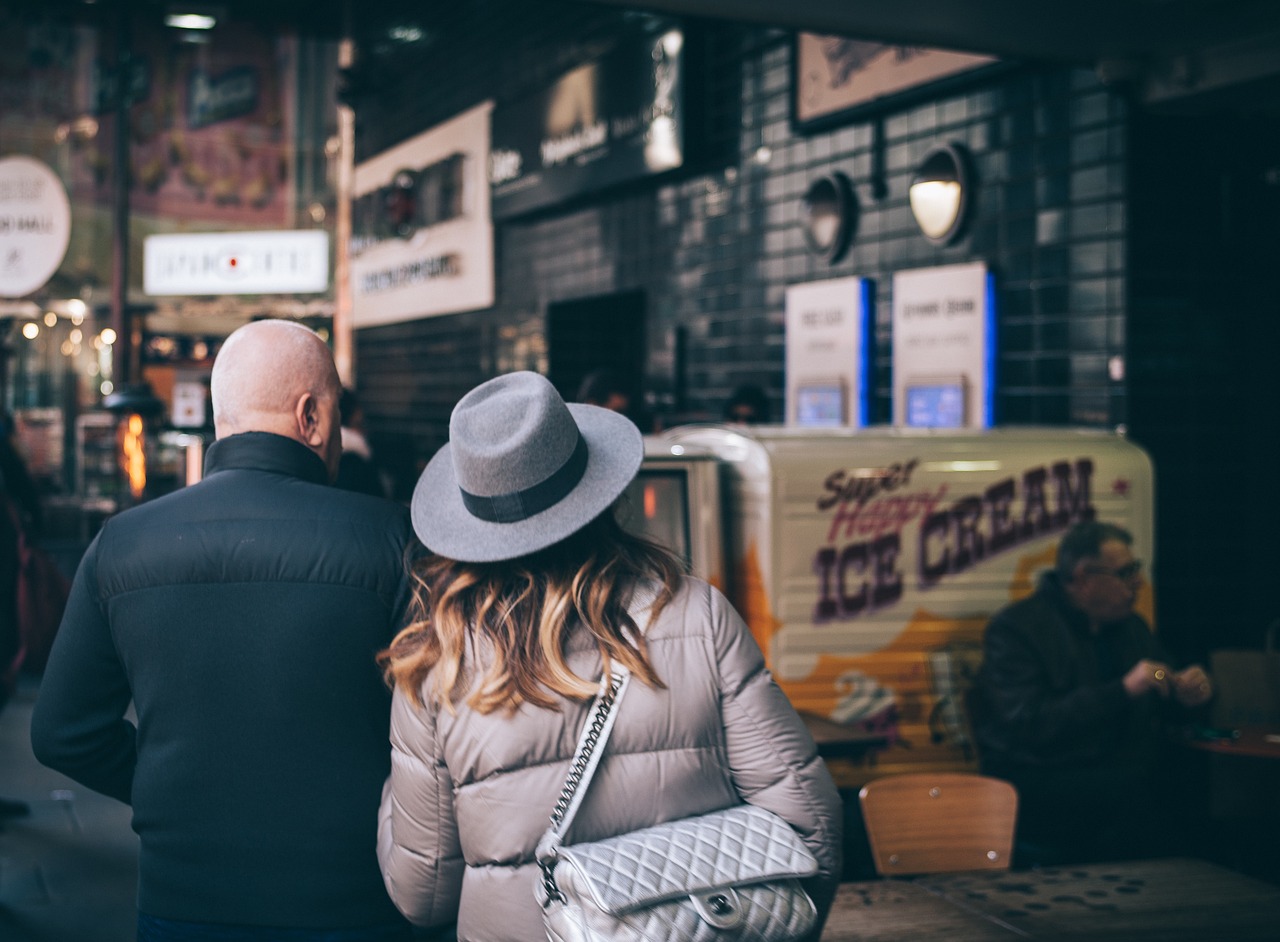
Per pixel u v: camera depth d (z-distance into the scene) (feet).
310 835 6.86
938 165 20.11
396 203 41.52
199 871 6.89
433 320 40.98
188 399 38.27
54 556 34.99
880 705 15.19
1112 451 15.89
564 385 33.35
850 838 14.78
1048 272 18.56
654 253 29.07
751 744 6.34
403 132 42.55
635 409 20.52
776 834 6.14
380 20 44.39
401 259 42.65
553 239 33.42
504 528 6.22
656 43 27.20
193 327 50.52
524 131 33.17
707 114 26.78
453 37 38.47
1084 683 14.39
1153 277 17.48
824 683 15.03
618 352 33.09
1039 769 14.29
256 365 7.33
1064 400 18.33
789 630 14.92
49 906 15.90
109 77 49.60
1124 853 14.20
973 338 19.57
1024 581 15.61
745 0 13.82
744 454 15.34
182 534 6.98
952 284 19.94
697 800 6.21
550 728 6.05
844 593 15.06
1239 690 15.14
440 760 6.27
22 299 49.55
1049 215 18.53
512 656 6.06
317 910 6.87
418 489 6.72
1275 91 16.15
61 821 19.36
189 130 49.78
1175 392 17.62
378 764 7.02
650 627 6.24
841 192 22.62
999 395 19.45
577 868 5.74
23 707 26.30
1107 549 14.26
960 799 12.10
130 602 6.96
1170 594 17.71
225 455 7.27
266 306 50.62
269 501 7.06
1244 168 17.81
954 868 11.98
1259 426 17.97
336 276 50.08
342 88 45.50
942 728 15.31
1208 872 11.14
